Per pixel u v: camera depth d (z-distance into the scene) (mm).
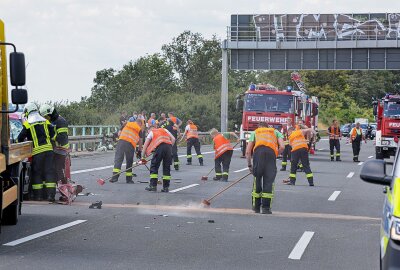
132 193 20094
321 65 66000
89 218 14727
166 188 20766
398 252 6570
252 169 16375
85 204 17188
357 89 132750
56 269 9625
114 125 47406
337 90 128000
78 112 49125
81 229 13219
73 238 12195
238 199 19250
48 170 17219
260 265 10281
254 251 11422
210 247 11680
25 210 15773
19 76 10383
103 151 41812
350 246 12125
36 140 17156
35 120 17219
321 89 124938
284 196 20500
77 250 11070
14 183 13078
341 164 37219
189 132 33656
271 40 66438
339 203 19000
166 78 84688
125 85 79375
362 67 65250
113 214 15469
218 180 25359
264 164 16156
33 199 17578
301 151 24266
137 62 83750
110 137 43344
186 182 24328
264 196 16188
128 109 64500
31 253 10742
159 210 16391
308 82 123875
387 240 6777
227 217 15469
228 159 25266
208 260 10555
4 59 11445
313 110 47875
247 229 13789
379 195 21375
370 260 10867
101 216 15086
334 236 13188
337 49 65625
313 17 66188
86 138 40938
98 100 77625
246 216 15734
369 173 7555
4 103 11508
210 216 15562
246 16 67062
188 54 93938
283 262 10555
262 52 66438
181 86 92438
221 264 10281
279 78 120875
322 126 118375
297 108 41500
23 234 12508
